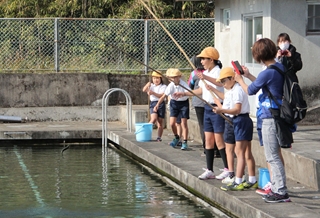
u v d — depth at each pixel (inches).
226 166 321.1
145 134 461.4
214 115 317.4
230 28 483.8
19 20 623.2
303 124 413.7
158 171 403.9
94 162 445.7
